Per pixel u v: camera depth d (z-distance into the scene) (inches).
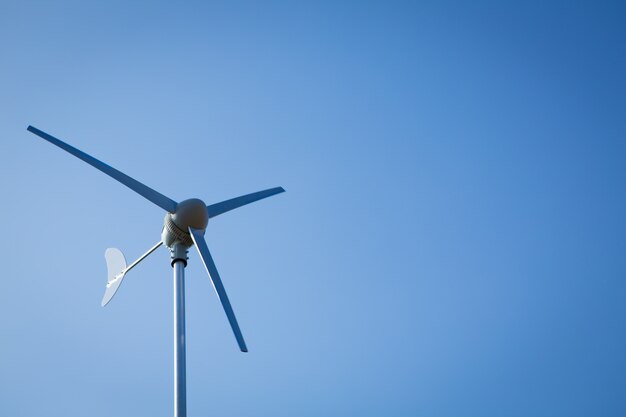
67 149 694.5
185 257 671.1
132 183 687.7
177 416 543.8
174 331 599.5
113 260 805.2
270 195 791.1
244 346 586.6
